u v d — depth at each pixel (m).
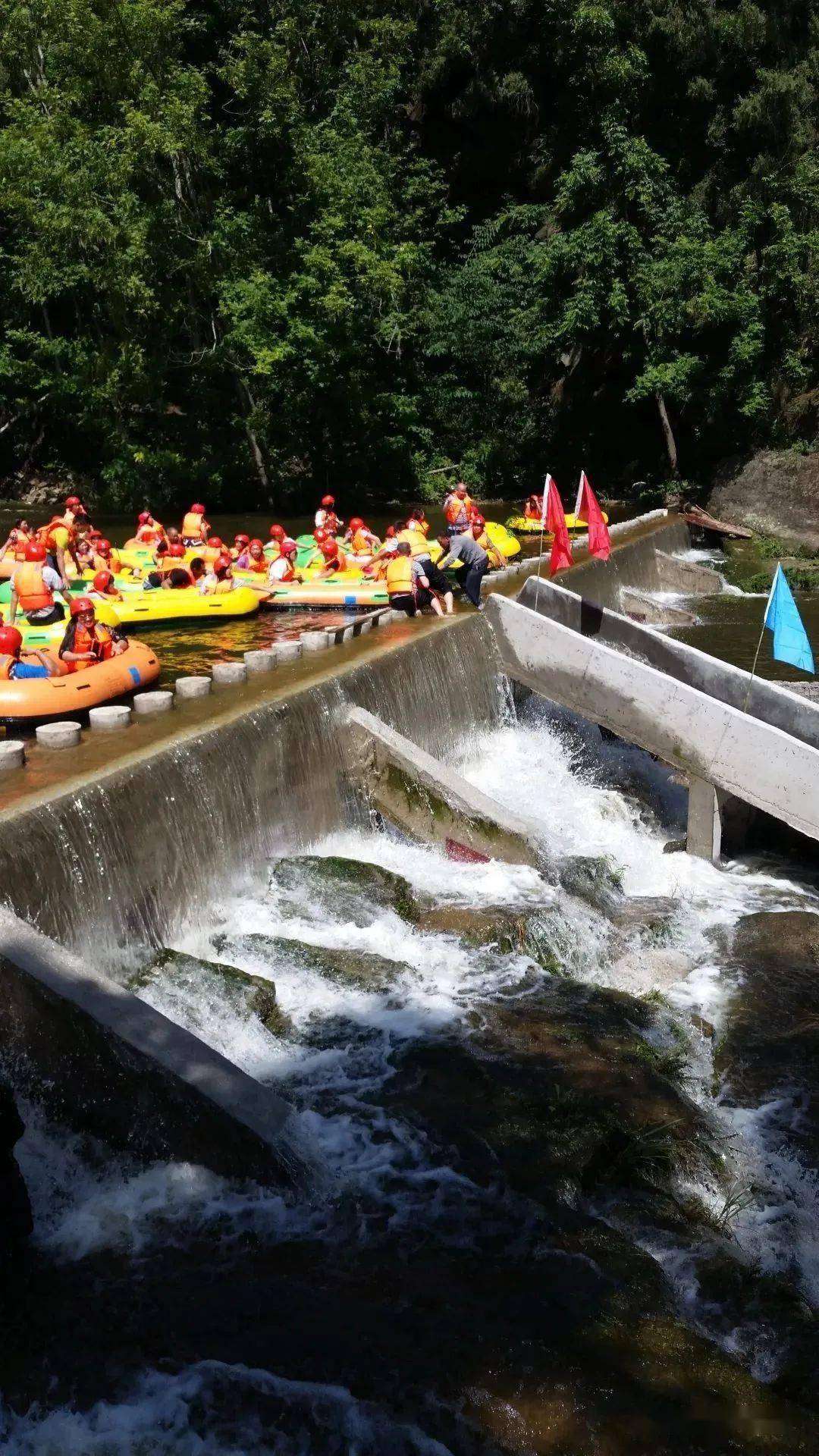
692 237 37.31
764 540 35.25
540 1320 6.86
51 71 34.88
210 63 37.31
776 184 37.94
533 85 42.47
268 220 37.69
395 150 43.16
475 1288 7.09
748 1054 10.14
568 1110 8.82
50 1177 8.09
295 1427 6.14
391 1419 6.16
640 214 38.31
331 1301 6.96
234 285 34.59
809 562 32.88
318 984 10.41
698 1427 6.18
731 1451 6.06
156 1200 7.88
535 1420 6.17
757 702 15.40
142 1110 8.16
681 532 33.62
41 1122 8.55
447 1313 6.88
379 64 38.66
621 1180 8.41
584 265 37.19
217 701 13.18
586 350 39.56
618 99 39.12
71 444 41.53
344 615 20.00
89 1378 6.41
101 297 37.38
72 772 10.80
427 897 12.17
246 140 36.47
